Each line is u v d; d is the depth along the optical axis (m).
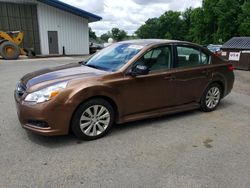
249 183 2.93
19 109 3.73
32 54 19.23
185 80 4.90
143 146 3.80
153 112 4.63
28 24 21.94
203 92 5.32
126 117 4.31
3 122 4.61
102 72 4.15
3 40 17.11
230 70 5.80
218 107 5.95
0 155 3.42
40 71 4.53
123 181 2.92
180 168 3.21
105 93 3.93
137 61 4.31
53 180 2.90
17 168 3.12
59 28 23.16
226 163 3.36
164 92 4.65
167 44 4.72
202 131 4.44
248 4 50.72
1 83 8.13
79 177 2.97
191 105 5.20
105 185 2.84
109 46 5.26
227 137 4.20
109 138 4.06
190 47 5.06
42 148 3.65
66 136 4.08
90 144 3.83
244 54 13.09
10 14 21.12
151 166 3.24
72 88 3.70
